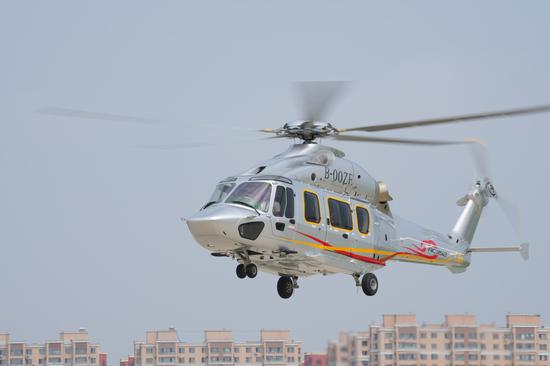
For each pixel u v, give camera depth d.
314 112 65.62
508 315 77.12
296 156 64.62
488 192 82.88
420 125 64.56
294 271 66.12
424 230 75.31
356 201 67.25
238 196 60.78
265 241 60.25
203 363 110.31
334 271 66.00
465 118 63.19
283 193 61.53
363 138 67.75
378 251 68.81
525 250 79.12
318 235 63.31
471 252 81.31
